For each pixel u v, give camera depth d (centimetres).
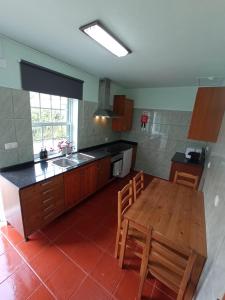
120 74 309
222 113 220
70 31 159
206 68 234
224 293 68
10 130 207
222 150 170
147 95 427
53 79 244
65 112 305
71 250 195
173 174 327
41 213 208
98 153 343
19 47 194
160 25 137
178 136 399
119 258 180
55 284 157
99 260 185
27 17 139
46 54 227
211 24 129
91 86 329
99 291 154
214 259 99
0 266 169
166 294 155
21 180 192
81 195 281
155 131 430
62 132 309
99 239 215
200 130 235
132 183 210
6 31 166
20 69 201
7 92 194
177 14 121
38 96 252
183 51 184
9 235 208
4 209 213
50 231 223
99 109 355
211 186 181
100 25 141
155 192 204
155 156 442
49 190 212
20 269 168
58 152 301
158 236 126
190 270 110
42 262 177
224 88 214
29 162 240
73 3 117
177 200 188
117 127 416
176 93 385
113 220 254
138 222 147
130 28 144
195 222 151
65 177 236
